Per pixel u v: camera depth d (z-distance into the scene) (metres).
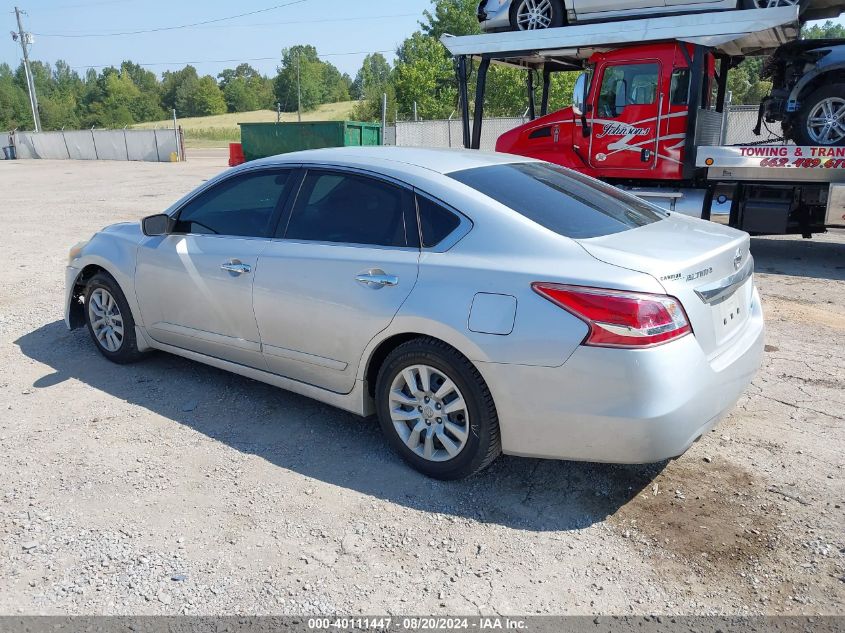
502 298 3.20
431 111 42.62
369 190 3.85
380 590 2.81
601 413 3.02
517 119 23.55
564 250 3.21
